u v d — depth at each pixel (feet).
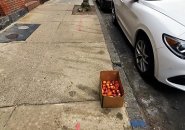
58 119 8.17
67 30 18.43
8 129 7.70
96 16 23.38
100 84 9.33
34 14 24.26
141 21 10.83
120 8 16.06
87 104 9.02
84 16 23.30
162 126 8.25
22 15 23.16
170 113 8.98
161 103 9.57
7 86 10.27
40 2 31.12
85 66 12.22
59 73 11.42
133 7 12.29
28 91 9.87
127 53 14.47
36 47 14.71
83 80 10.80
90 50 14.37
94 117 8.30
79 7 27.58
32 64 12.37
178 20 9.14
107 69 11.96
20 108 8.76
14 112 8.54
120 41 16.60
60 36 16.94
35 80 10.75
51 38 16.47
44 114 8.42
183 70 8.54
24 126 7.84
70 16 23.29
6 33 17.53
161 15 9.78
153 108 9.25
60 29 18.69
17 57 13.21
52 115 8.38
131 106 9.07
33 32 17.85
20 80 10.75
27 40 16.01
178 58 8.45
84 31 18.25
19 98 9.38
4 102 9.13
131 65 12.82
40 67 12.03
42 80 10.75
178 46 8.41
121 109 8.80
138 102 9.62
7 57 13.21
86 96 9.55
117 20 18.40
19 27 19.17
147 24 10.11
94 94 9.71
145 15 10.57
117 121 8.15
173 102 9.64
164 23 9.18
